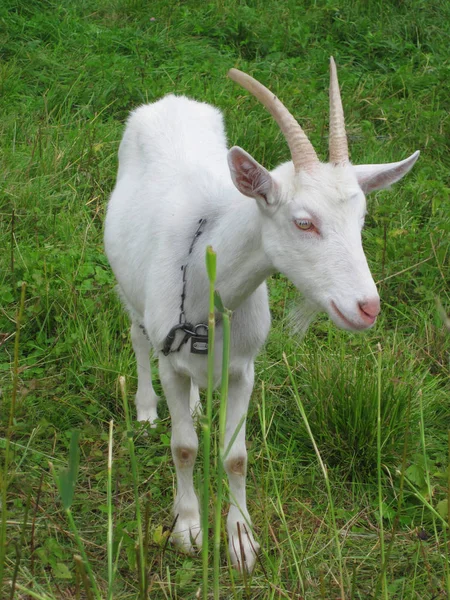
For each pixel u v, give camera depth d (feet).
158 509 12.15
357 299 9.50
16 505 11.62
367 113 22.82
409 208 19.13
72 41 23.98
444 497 12.44
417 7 28.02
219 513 8.05
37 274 15.56
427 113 22.08
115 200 13.52
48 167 18.89
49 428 13.17
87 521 11.87
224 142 13.98
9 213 17.58
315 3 27.73
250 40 25.73
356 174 10.44
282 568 11.19
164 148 12.96
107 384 14.25
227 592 10.90
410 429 13.44
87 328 14.98
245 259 10.49
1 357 14.78
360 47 26.37
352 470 12.97
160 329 11.28
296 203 9.73
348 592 10.87
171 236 11.30
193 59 24.25
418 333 15.97
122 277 12.89
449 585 9.55
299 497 12.50
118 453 13.14
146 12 26.43
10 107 20.98
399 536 11.86
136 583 10.89
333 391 13.43
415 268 17.22
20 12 25.26
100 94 21.98
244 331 11.03
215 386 11.39
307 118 21.67
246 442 13.29
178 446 11.64
